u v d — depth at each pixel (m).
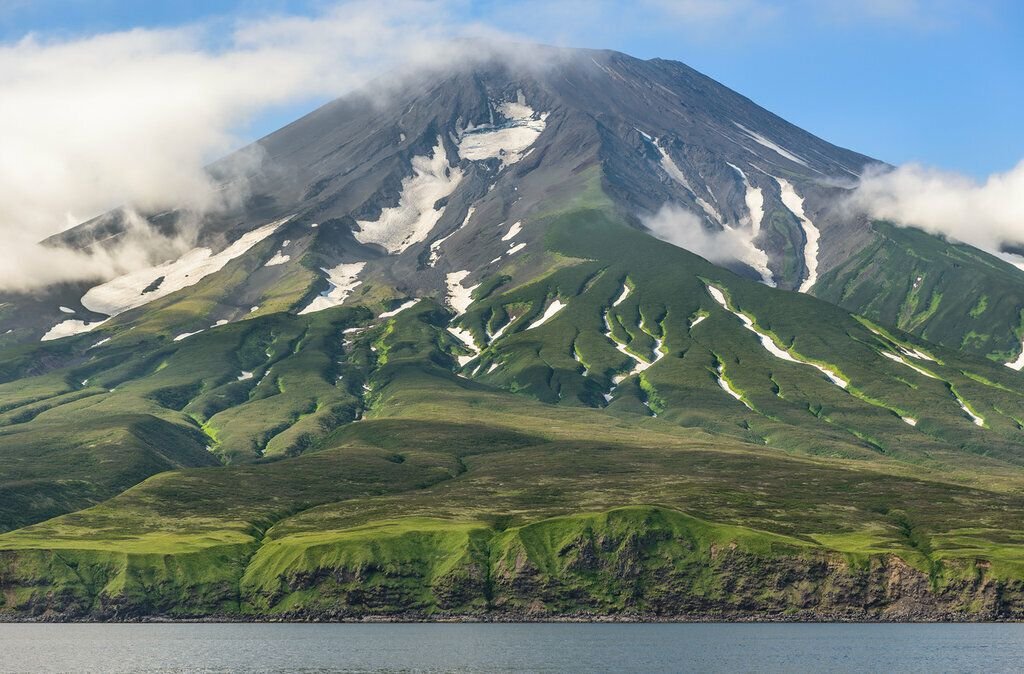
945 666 192.25
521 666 195.75
